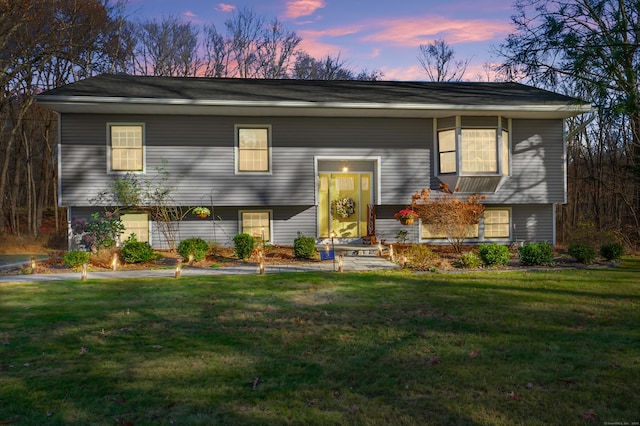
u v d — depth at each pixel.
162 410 4.07
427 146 17.72
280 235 17.88
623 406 4.12
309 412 4.02
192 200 16.64
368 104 15.95
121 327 6.91
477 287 10.05
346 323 7.08
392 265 13.72
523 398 4.29
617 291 9.54
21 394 4.43
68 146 16.05
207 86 17.48
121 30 32.69
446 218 15.80
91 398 4.34
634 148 21.55
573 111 16.77
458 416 3.93
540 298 8.87
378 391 4.47
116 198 16.14
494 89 19.78
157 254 14.88
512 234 18.47
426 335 6.38
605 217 26.33
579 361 5.29
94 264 13.84
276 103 15.55
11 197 30.91
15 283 10.94
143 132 16.42
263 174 17.00
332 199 18.44
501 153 17.30
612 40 14.31
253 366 5.17
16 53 24.73
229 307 8.26
